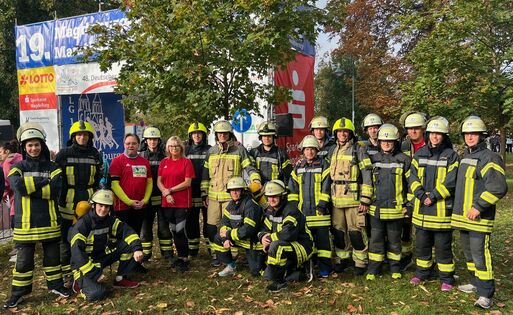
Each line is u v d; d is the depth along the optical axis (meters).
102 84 12.46
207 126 7.82
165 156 7.48
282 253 5.80
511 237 8.45
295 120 11.84
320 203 6.25
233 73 7.68
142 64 7.25
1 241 8.57
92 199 5.72
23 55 13.61
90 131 6.06
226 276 6.48
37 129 5.55
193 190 7.34
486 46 12.29
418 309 5.11
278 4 7.20
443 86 12.66
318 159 6.43
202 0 6.82
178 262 6.86
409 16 13.58
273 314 5.11
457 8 11.86
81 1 24.19
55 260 5.78
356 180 6.16
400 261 6.46
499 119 13.01
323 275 6.32
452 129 12.35
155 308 5.41
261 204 6.51
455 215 5.38
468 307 5.16
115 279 6.11
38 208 5.54
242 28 7.16
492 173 5.02
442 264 5.69
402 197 6.03
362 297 5.54
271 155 7.07
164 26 7.21
